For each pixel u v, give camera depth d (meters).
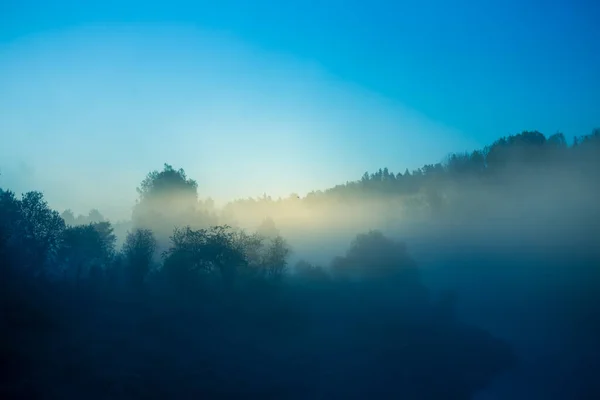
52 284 60.47
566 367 57.34
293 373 47.56
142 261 67.38
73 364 39.72
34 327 45.97
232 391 41.66
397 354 56.22
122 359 42.72
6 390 33.78
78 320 50.84
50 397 34.12
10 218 63.03
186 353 47.41
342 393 45.66
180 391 39.69
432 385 50.97
